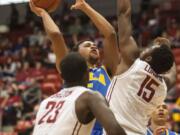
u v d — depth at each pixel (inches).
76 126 143.6
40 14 196.5
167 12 926.4
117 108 170.7
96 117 141.1
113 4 994.7
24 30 972.6
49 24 192.5
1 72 785.6
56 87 695.7
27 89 626.5
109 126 137.6
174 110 483.2
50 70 761.6
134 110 170.2
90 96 143.8
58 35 190.7
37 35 896.3
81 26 908.0
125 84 171.2
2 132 589.6
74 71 150.6
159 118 238.2
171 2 945.5
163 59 170.1
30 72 773.9
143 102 170.9
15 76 778.2
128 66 173.5
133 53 174.7
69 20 916.0
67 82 152.9
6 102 647.8
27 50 855.1
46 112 151.0
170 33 842.8
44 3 197.2
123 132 138.3
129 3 182.2
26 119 565.9
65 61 152.3
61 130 143.9
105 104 141.9
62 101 148.9
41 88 686.5
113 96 172.6
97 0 1008.9
